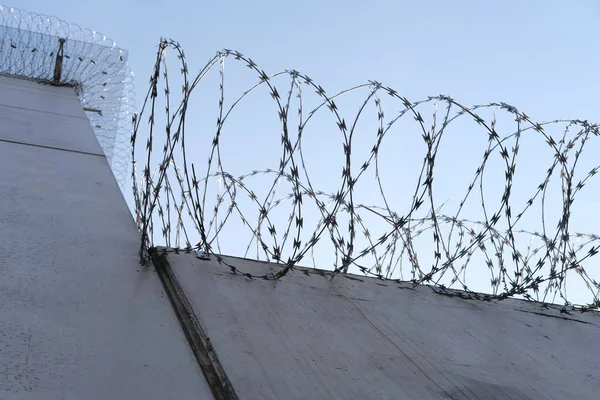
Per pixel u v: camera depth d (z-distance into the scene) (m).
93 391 2.14
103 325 2.61
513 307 4.30
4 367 2.15
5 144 5.34
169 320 2.80
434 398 2.70
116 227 3.79
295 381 2.54
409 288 4.11
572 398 3.07
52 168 4.86
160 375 2.35
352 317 3.38
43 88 9.24
